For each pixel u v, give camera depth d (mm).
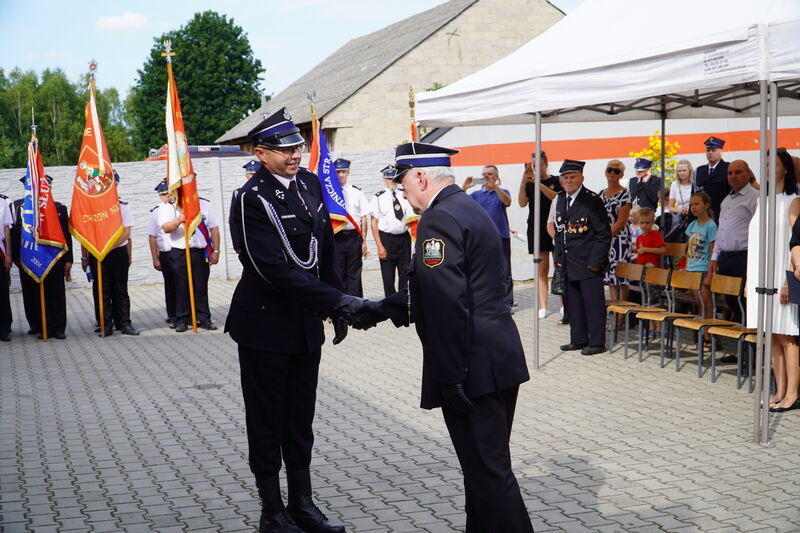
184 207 11281
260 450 4551
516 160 16906
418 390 7957
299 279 4387
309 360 4664
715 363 8508
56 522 4871
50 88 84562
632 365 8766
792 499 4938
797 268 6297
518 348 4047
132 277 17234
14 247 11312
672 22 7293
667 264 10750
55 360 9859
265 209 4434
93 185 11086
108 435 6703
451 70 30328
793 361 6828
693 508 4836
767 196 6320
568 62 7773
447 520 4766
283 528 4551
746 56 5926
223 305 14227
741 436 6199
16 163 81625
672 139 16797
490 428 3939
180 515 4961
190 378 8742
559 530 4559
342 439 6410
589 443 6117
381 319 4297
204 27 58594
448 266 3816
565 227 9406
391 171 12148
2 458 6137
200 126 57906
